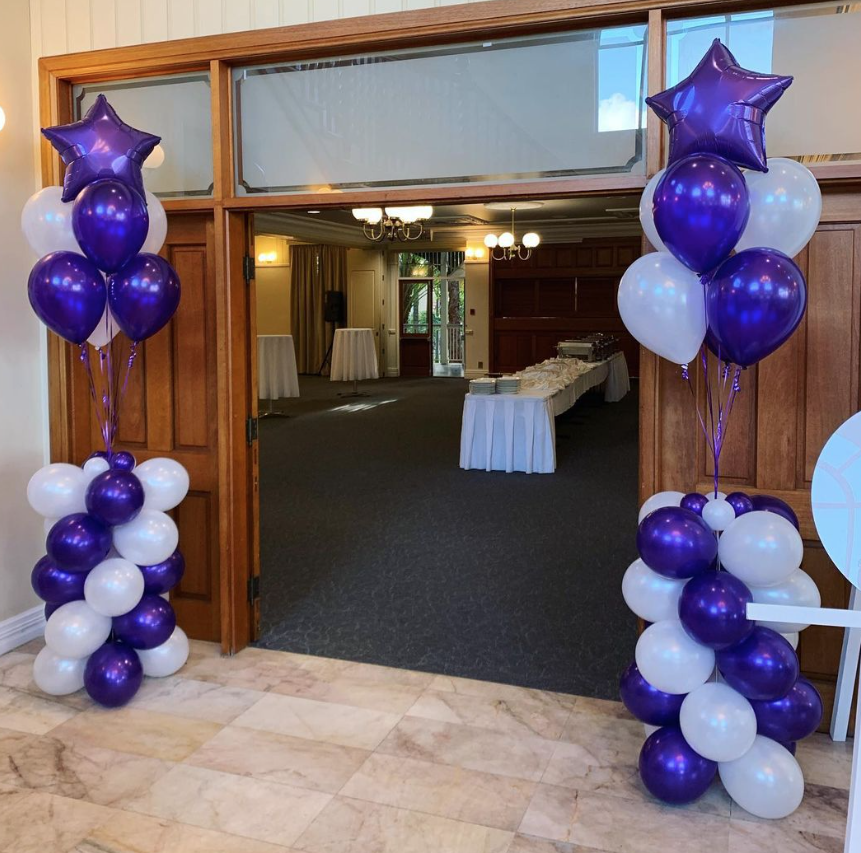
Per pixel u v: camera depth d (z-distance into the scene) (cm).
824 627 309
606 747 298
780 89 230
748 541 243
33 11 383
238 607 383
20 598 389
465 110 335
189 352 385
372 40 333
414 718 319
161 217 324
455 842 241
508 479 773
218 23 358
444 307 1784
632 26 310
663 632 255
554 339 1616
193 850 238
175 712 323
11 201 374
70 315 300
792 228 238
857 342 299
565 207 1270
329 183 357
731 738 244
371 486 744
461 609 438
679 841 242
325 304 1788
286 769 281
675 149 245
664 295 242
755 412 311
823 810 258
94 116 308
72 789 269
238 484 378
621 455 897
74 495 323
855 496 176
